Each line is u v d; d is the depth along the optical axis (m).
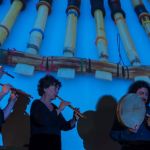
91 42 6.61
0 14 6.96
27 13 7.10
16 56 5.48
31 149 4.10
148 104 4.75
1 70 4.72
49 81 4.36
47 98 4.35
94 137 5.35
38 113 4.12
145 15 7.23
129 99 4.32
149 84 4.94
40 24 6.41
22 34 6.51
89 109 5.50
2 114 4.07
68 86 5.65
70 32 6.37
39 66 5.54
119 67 5.74
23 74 5.39
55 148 4.14
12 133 5.01
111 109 5.58
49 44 6.39
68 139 5.24
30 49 5.78
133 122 4.26
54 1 7.56
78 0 7.34
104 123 5.46
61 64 5.56
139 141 4.25
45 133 4.11
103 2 7.68
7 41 6.24
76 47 6.42
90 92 5.67
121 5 7.85
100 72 5.59
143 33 7.09
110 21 7.30
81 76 5.79
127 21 7.39
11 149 4.14
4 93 4.22
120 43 6.66
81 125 5.36
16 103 5.08
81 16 7.29
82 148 5.24
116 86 5.80
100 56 6.02
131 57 6.11
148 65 5.88
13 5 6.87
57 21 7.02
